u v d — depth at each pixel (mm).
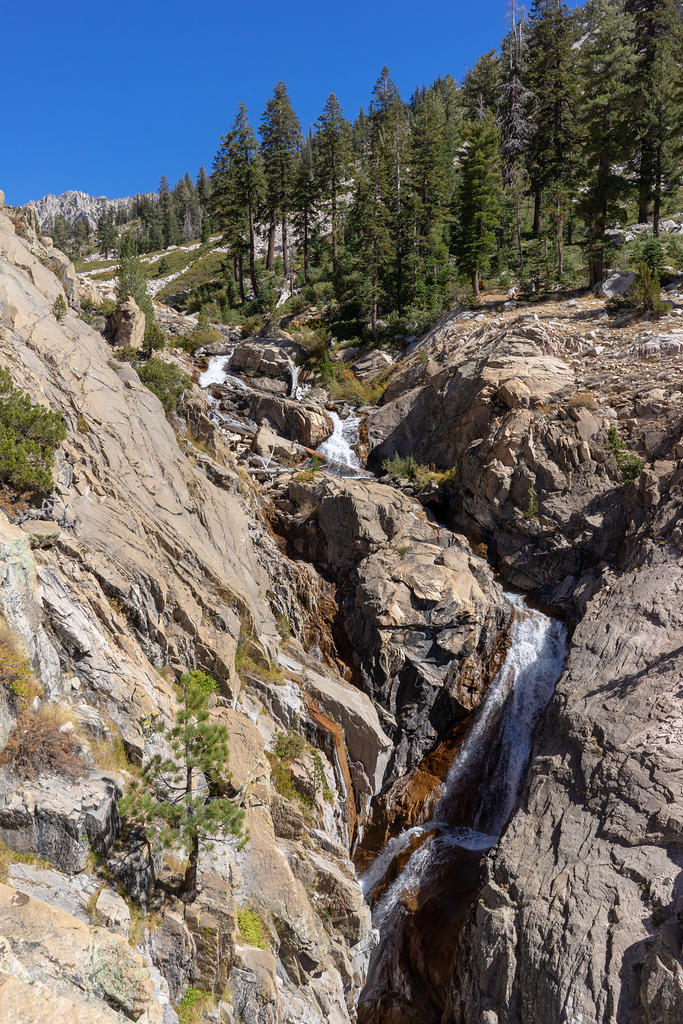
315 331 50000
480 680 25703
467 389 35406
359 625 26047
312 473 33844
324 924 18484
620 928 15883
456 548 28141
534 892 17578
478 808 24062
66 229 150750
